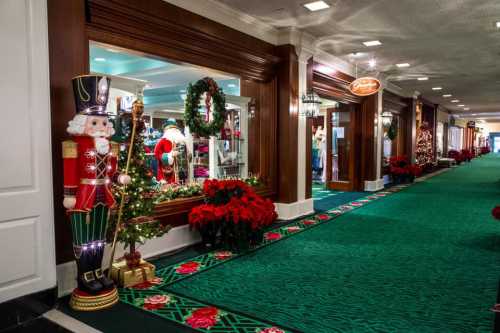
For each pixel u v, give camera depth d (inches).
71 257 133.3
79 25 135.0
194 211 181.8
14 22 112.3
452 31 242.1
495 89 508.7
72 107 133.0
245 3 193.6
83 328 107.7
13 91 112.3
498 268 155.9
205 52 191.0
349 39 261.1
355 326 107.0
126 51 159.6
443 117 838.5
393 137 472.4
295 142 254.5
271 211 188.7
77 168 117.5
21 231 114.2
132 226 138.4
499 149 1492.4
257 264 161.9
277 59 241.0
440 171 664.4
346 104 408.2
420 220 252.4
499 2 193.3
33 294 116.3
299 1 191.2
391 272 151.6
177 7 173.5
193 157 223.8
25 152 115.0
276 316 113.4
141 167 143.7
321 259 168.6
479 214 272.7
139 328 106.9
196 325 108.0
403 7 200.4
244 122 243.4
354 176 401.4
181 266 159.2
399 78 420.8
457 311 116.2
